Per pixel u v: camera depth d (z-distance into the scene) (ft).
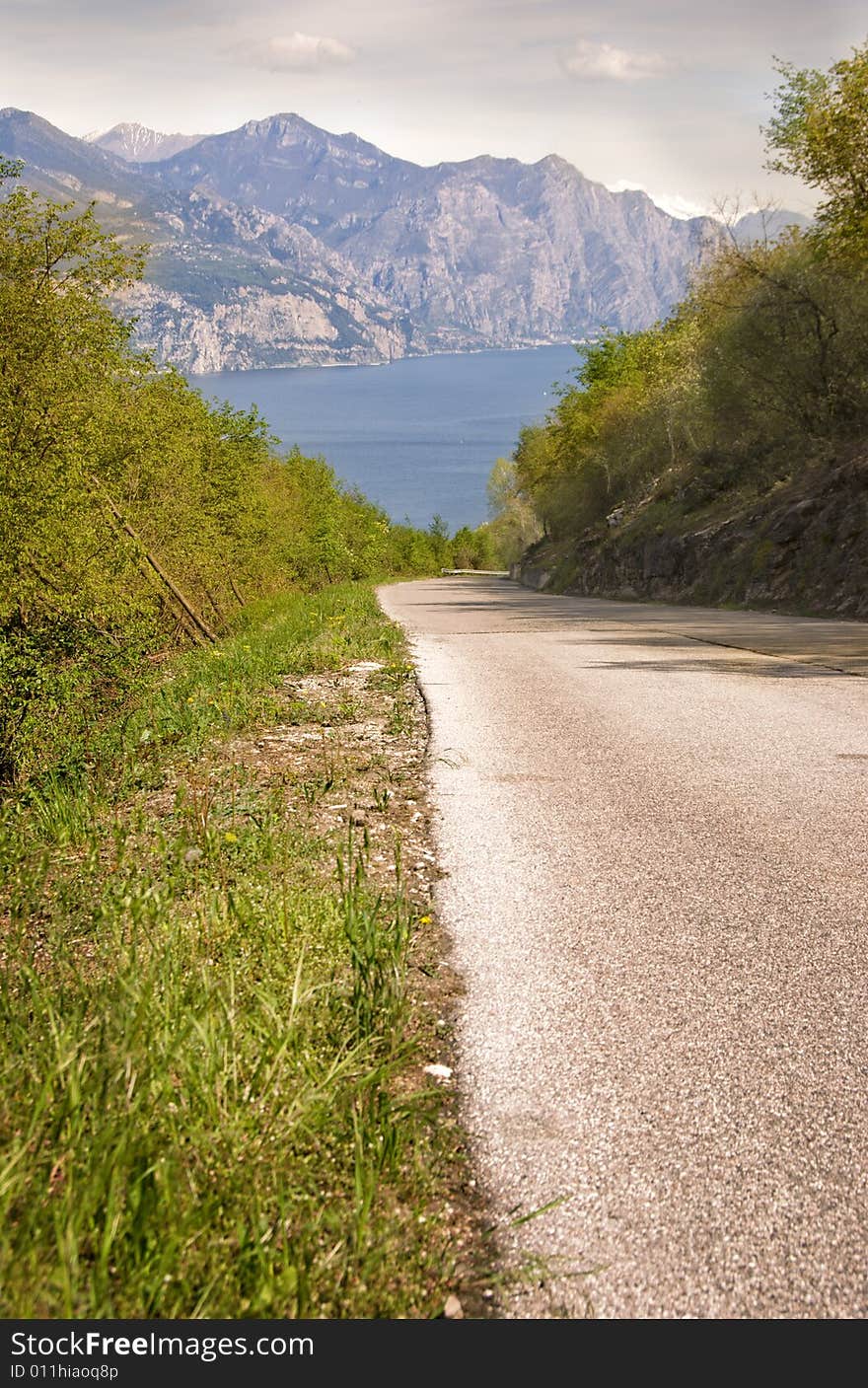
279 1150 6.68
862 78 65.16
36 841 14.88
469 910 11.69
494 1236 6.34
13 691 26.16
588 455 170.40
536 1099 7.76
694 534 97.96
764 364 87.15
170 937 9.86
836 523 71.56
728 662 34.78
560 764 19.11
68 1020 8.14
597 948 10.51
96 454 45.39
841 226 71.56
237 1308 5.50
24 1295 5.20
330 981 9.30
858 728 21.45
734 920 11.12
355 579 228.43
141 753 21.83
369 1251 6.03
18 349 39.55
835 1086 7.80
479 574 361.10
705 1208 6.48
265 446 81.10
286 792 17.25
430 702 26.81
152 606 51.21
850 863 12.81
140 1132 6.59
